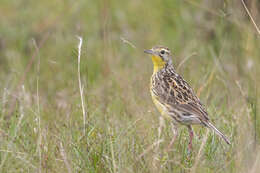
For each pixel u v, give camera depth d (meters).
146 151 11.18
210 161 11.66
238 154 11.09
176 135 12.71
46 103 16.09
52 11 22.33
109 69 18.22
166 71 13.89
